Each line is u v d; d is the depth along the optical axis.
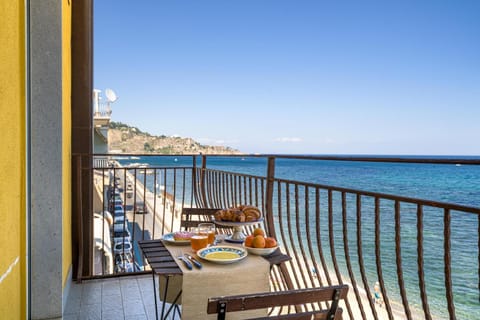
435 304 6.67
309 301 1.13
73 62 3.41
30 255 2.47
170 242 2.04
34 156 2.48
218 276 1.61
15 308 1.79
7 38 1.61
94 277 3.33
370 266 8.88
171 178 29.81
